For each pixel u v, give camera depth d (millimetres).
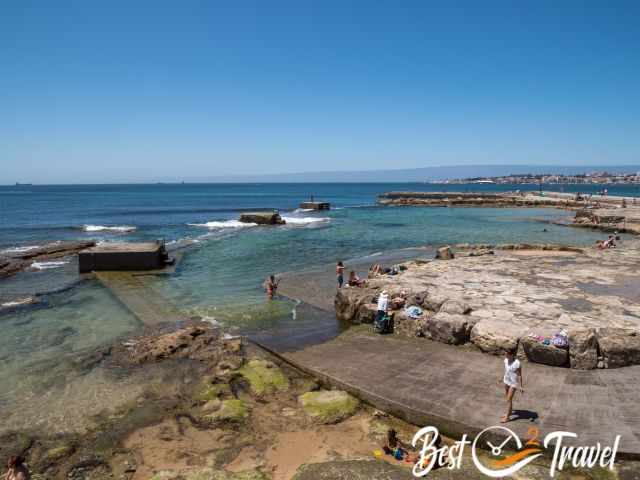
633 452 7430
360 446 8586
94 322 16891
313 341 14195
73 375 12109
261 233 46812
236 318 17109
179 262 29766
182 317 17328
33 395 10992
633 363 10836
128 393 11031
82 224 60094
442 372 11039
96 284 23641
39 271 27203
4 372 12352
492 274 19734
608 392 9570
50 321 17062
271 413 9898
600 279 18641
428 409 9164
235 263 29281
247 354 13484
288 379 11609
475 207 88875
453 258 25734
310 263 29125
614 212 51562
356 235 44594
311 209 82125
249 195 170250
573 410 8875
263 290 21766
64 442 8938
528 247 29891
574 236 42094
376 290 17141
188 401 10539
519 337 11703
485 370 11047
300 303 19234
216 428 9305
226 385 11211
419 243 38625
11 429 9461
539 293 16234
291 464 8039
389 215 71062
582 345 10836
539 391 9758
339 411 9750
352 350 13078
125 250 27297
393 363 11805
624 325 12516
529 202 87188
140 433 9188
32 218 69812
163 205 105625
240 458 8250
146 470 7973
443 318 13312
